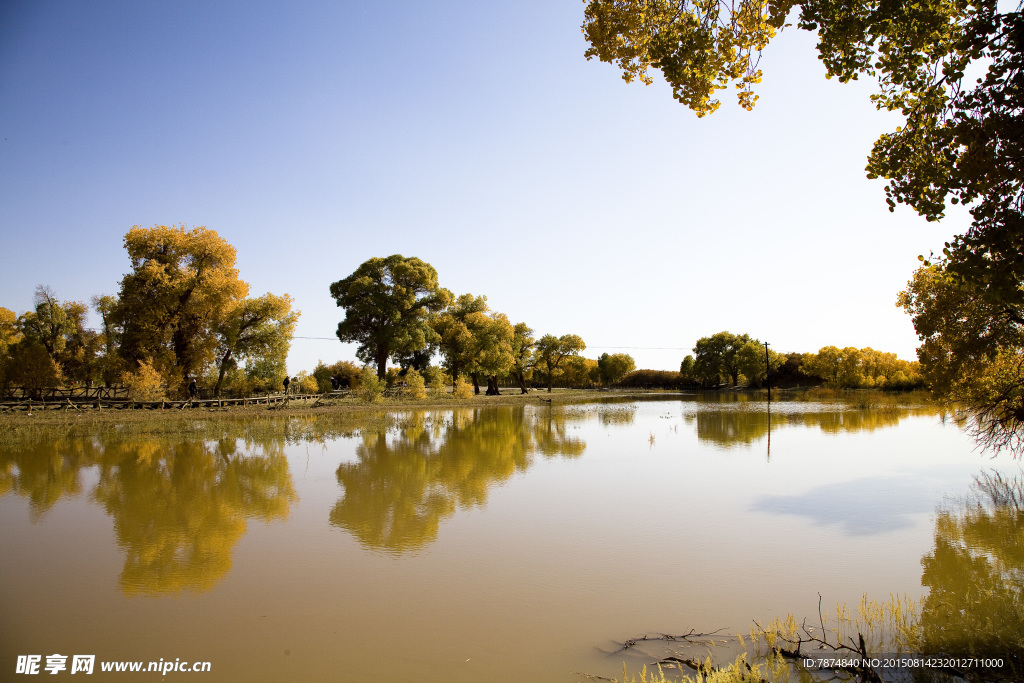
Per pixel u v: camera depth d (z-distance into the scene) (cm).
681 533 1123
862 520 1215
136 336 3572
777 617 747
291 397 4253
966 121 638
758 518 1233
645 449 2262
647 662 630
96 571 907
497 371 5809
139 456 1928
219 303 3841
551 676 602
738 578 889
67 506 1290
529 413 4144
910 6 648
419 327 5497
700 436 2711
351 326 5481
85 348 3812
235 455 1986
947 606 755
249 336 4156
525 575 898
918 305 1691
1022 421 1512
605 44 793
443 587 850
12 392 3516
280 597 812
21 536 1078
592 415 3997
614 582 870
